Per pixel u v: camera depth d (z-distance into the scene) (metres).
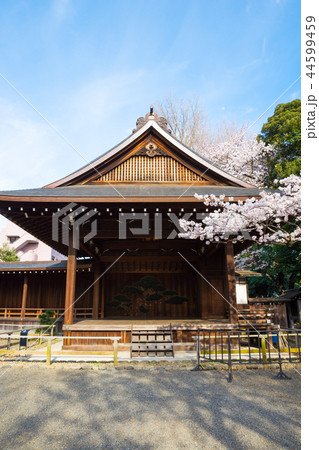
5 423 4.58
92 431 4.30
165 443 3.95
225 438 4.08
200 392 5.89
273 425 4.46
